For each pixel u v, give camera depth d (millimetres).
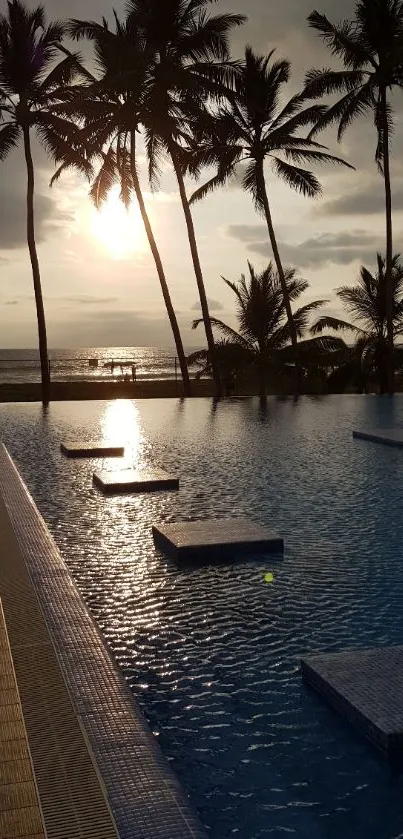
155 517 8055
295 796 3086
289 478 10359
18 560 6152
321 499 8953
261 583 5816
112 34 24234
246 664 4352
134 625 4961
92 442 13625
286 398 24172
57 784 2908
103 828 2654
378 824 2902
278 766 3301
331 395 25016
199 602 5395
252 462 11781
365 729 3484
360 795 3088
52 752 3135
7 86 23828
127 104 24156
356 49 23453
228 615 5137
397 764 3305
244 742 3496
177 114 25031
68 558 6508
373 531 7414
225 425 17047
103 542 7039
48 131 24734
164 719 3721
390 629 4879
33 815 2723
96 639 4426
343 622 5000
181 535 6742
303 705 3840
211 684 4098
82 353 198000
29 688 3750
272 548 6648
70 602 5109
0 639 4422
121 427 16859
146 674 4234
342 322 27109
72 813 2732
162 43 24094
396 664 4035
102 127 24688
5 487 9523
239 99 24312
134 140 25125
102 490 9508
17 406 22516
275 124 26094
